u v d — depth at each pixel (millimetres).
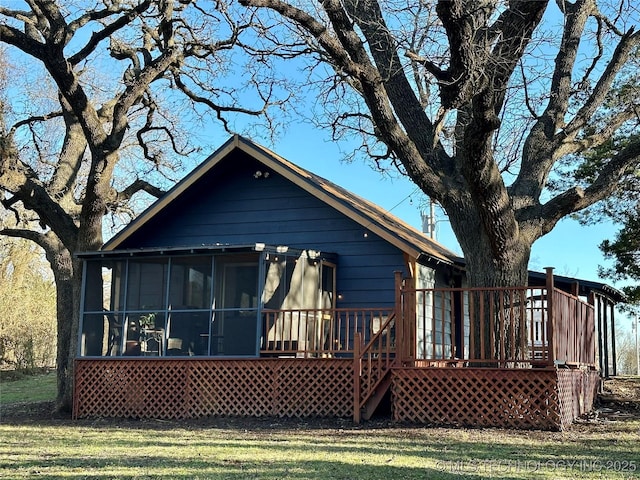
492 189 11594
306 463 8078
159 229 17719
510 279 12570
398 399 12227
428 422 11961
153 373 14391
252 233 16922
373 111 12586
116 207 20875
